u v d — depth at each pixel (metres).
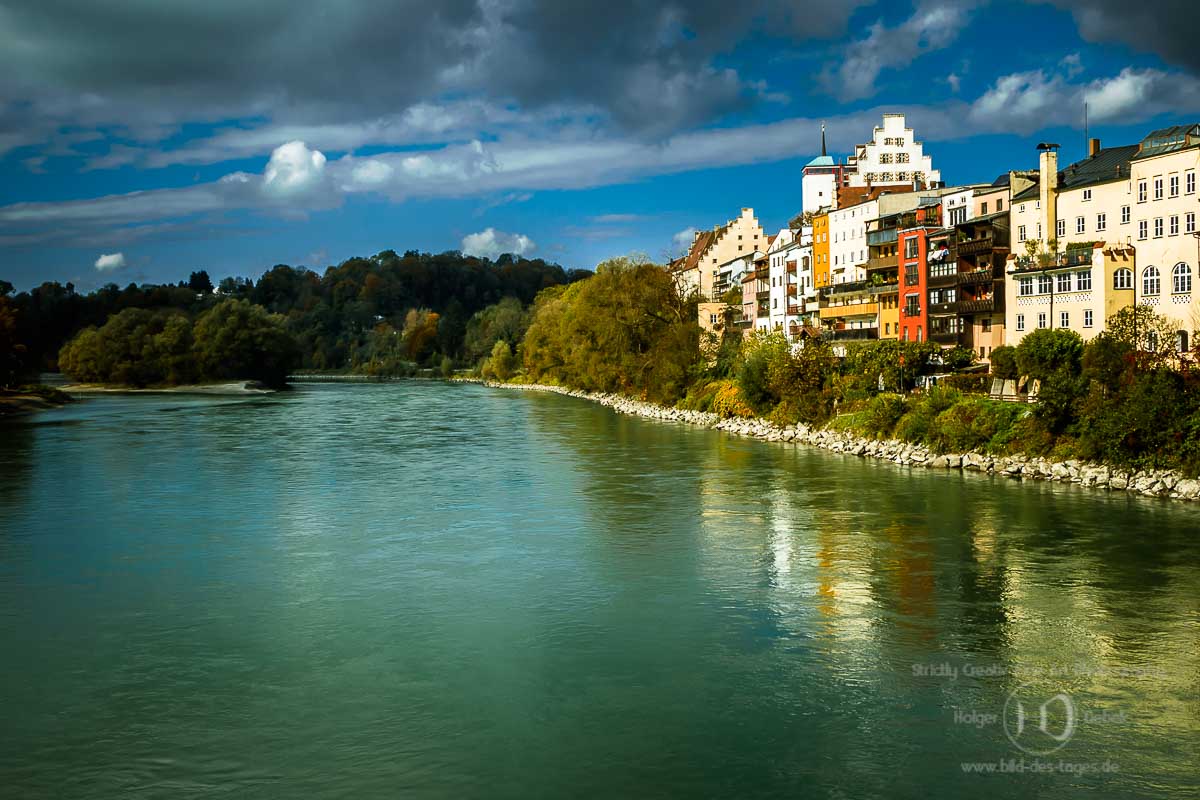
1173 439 50.50
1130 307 71.62
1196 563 35.56
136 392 181.62
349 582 34.94
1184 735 21.75
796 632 28.95
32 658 27.19
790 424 85.00
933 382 80.25
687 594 33.06
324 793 19.67
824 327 123.31
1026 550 38.09
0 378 134.12
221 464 67.50
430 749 21.50
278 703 23.98
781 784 19.88
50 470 64.19
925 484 54.97
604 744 21.69
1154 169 70.94
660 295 129.00
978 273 90.06
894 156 141.38
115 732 22.44
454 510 48.84
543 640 28.48
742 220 188.25
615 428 95.88
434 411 124.06
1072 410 57.16
